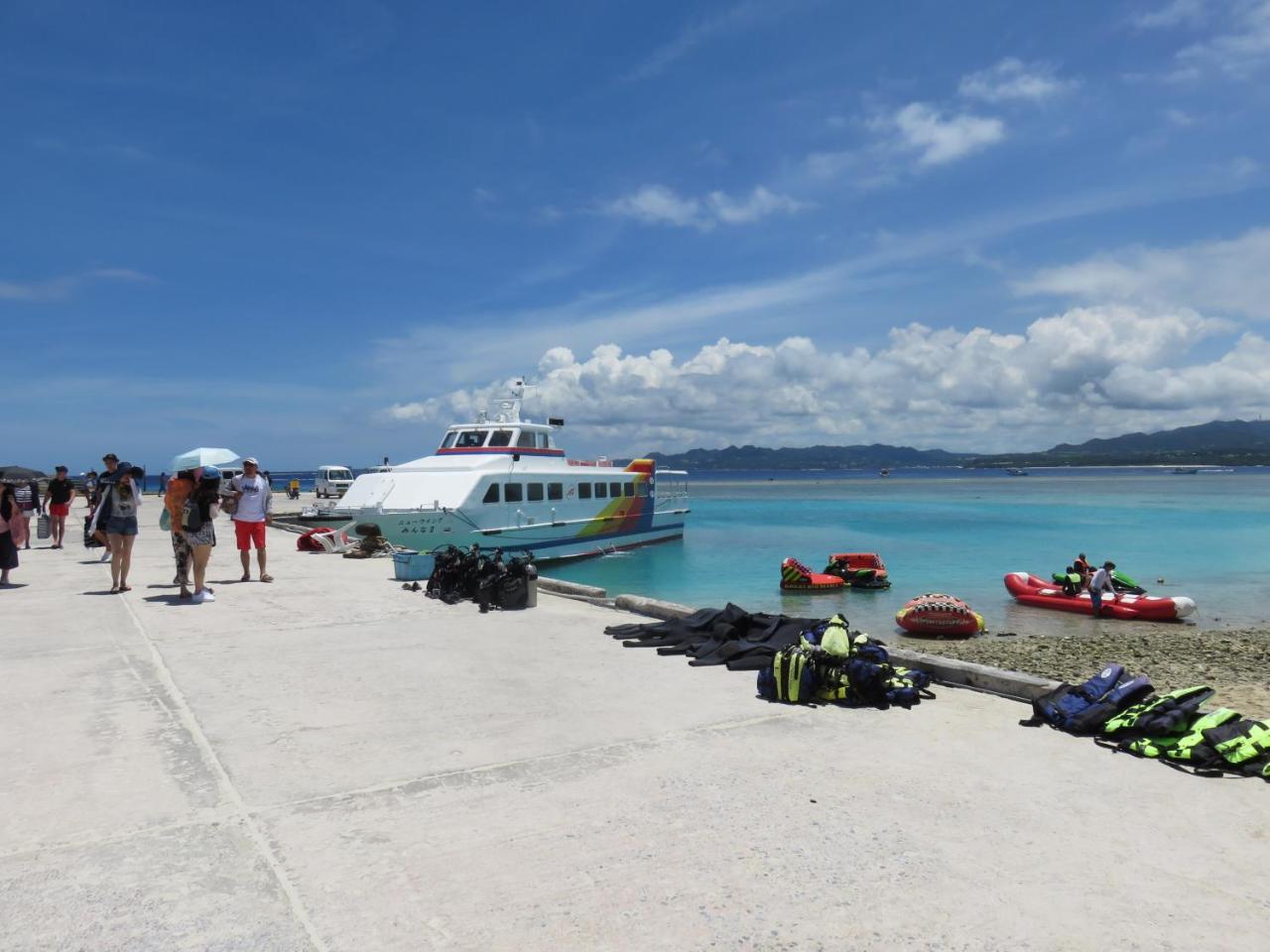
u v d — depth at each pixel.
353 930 3.13
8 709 6.09
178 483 11.17
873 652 6.63
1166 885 3.48
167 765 4.95
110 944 3.02
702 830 4.03
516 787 4.59
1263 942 3.04
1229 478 189.88
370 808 4.30
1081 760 5.03
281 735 5.51
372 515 21.59
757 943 3.05
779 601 21.03
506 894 3.41
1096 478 199.62
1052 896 3.38
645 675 7.17
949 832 4.00
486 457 25.11
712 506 74.75
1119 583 20.11
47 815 4.19
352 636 8.91
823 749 5.23
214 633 9.05
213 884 3.49
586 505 28.56
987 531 43.88
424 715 5.98
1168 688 11.04
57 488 19.48
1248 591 22.88
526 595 10.76
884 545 35.41
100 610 10.49
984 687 6.58
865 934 3.10
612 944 3.04
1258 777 4.72
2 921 3.17
